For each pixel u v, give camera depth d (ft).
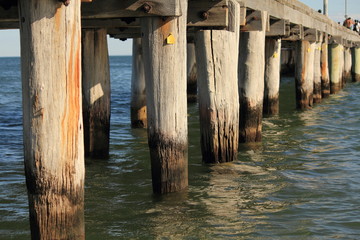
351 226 27.37
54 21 19.90
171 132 29.71
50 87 20.13
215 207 29.86
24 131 20.68
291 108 72.69
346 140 49.70
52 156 20.49
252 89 44.73
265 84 62.90
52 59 20.03
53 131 20.34
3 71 323.98
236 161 38.78
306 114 66.39
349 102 80.53
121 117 68.18
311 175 36.99
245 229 26.78
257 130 45.78
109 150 45.70
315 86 78.69
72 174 20.97
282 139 49.60
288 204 30.60
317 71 78.54
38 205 20.92
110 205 30.35
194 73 77.97
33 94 20.18
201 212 29.07
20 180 36.50
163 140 29.76
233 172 36.83
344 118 63.31
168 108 29.30
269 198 31.63
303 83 70.18
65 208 21.04
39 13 19.79
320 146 46.85
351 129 55.62
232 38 35.99
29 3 19.81
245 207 29.99
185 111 30.12
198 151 43.96
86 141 41.96
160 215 28.63
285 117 63.57
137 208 29.76
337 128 56.24
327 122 60.18
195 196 31.68
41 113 20.21
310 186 34.19
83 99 41.75
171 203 30.42
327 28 84.94
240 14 39.17
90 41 41.22
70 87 20.45
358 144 47.80
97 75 41.37
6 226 27.35
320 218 28.45
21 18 20.13
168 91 29.04
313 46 70.64
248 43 44.06
